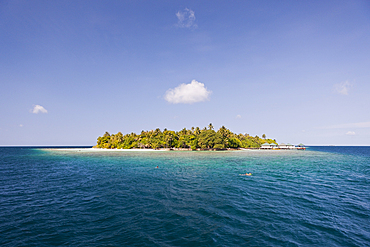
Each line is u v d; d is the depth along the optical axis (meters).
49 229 12.58
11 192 22.20
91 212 15.62
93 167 46.03
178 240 11.11
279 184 25.52
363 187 23.77
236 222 13.49
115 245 10.59
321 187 23.72
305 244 10.64
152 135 158.12
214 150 139.88
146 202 18.09
